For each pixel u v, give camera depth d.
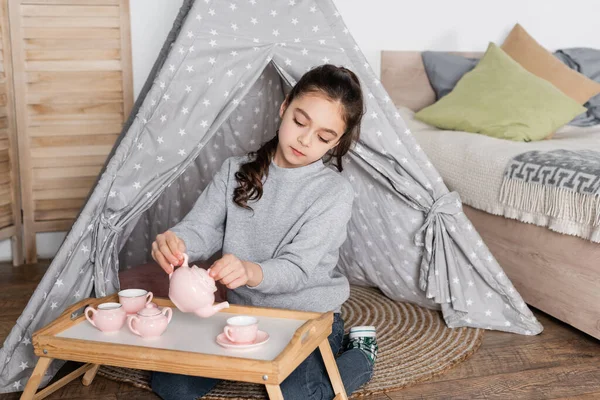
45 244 2.68
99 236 1.55
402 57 3.05
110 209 1.56
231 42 1.59
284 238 1.50
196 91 1.58
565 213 1.90
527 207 2.05
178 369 1.15
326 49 1.68
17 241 2.58
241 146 2.12
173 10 2.64
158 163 1.60
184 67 1.56
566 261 1.94
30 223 2.59
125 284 1.85
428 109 2.87
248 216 1.54
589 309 1.87
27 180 2.56
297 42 1.65
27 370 1.51
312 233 1.45
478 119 2.65
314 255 1.43
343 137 1.57
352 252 2.15
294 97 1.46
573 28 3.31
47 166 2.57
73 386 1.57
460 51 3.15
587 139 2.53
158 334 1.25
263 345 1.21
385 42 3.04
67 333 1.27
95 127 2.59
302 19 1.65
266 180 1.56
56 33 2.48
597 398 1.55
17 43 2.45
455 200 1.88
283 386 1.34
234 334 1.18
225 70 1.60
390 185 1.86
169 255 1.33
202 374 1.14
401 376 1.63
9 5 2.42
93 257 1.56
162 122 1.57
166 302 1.42
